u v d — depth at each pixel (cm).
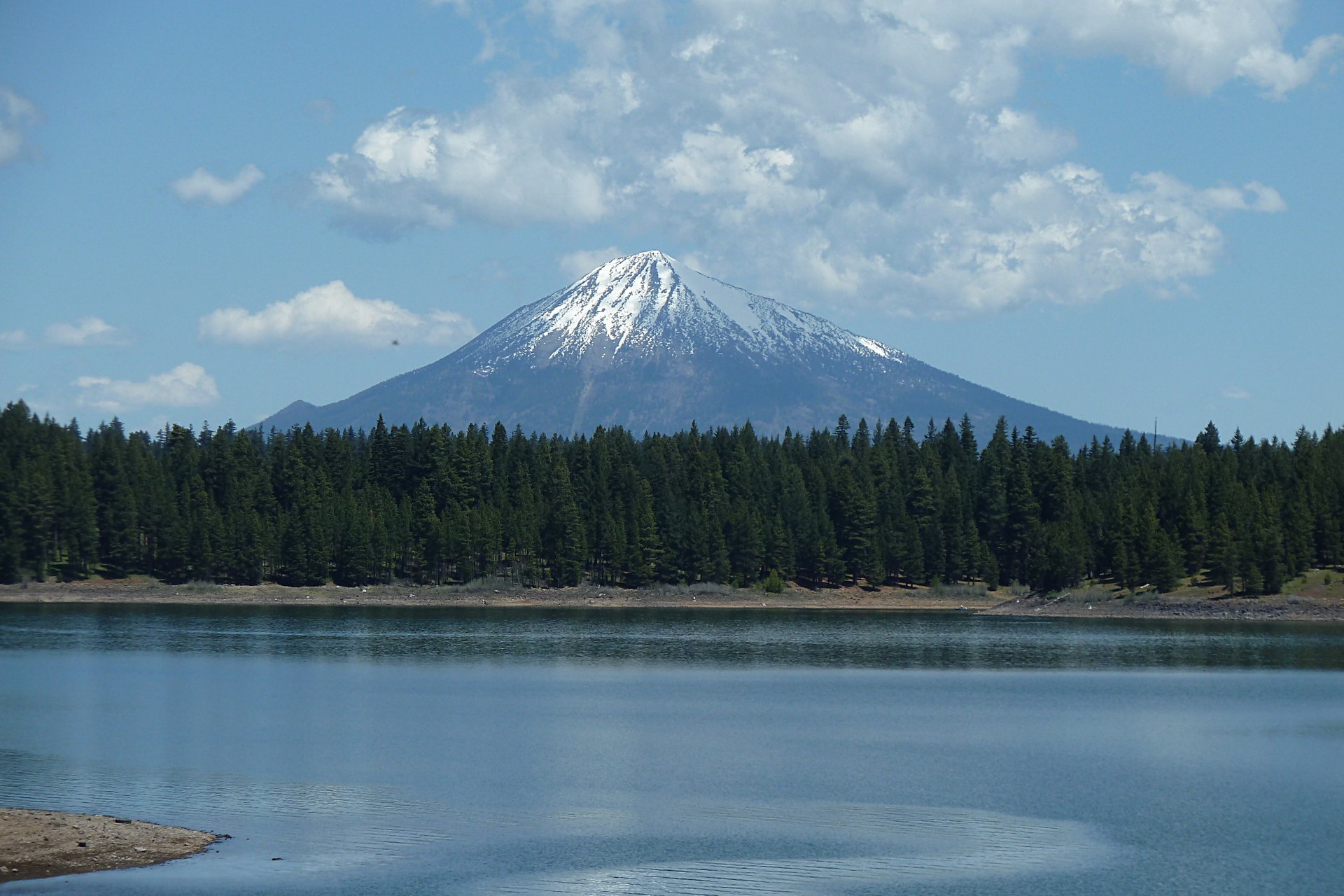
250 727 12569
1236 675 18150
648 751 11438
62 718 13025
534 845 7950
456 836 8156
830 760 11069
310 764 10519
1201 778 10250
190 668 17912
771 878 7306
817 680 17450
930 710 14350
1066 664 19825
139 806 8775
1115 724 13262
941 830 8419
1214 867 7600
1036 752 11512
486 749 11444
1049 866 7631
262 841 7881
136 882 6906
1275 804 9238
